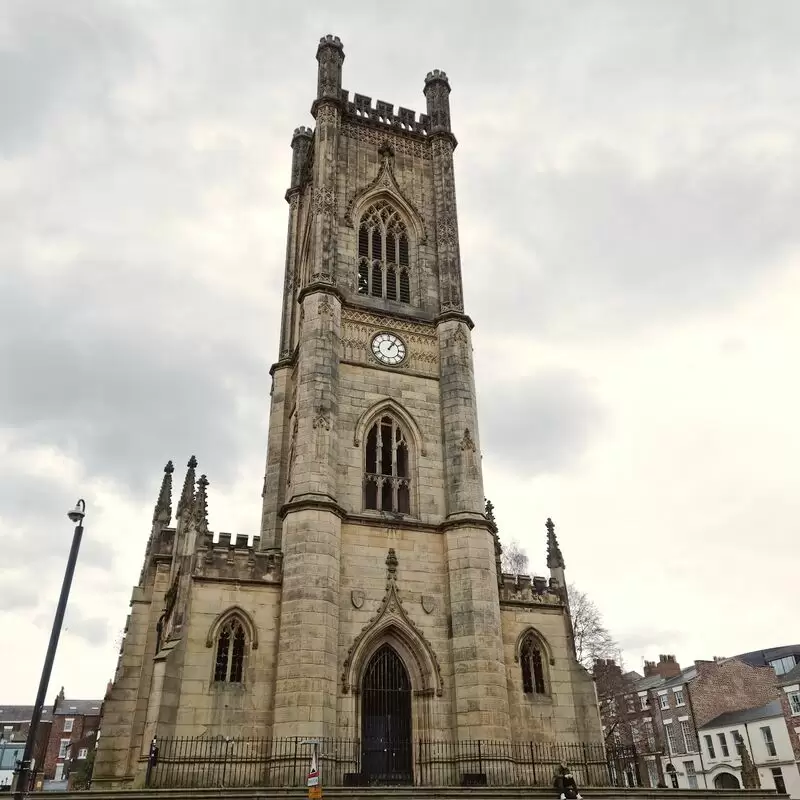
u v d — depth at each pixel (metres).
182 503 48.16
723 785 93.88
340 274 52.88
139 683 48.19
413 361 51.69
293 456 50.03
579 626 70.56
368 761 38.72
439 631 42.50
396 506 46.28
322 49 61.53
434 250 57.34
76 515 27.94
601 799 35.34
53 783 100.44
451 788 33.62
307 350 47.62
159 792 30.17
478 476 47.12
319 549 40.53
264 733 36.75
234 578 39.72
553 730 43.00
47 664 25.08
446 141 61.78
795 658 111.75
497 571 46.91
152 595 51.56
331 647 38.78
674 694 103.69
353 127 59.84
